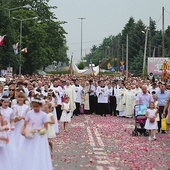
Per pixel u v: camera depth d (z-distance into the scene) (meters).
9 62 100.88
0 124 16.06
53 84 39.22
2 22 99.62
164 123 31.36
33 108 16.56
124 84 50.25
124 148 24.67
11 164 16.12
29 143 16.17
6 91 26.44
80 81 51.12
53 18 138.62
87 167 18.88
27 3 135.50
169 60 84.88
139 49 165.75
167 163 20.27
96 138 28.83
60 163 19.80
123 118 46.03
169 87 35.31
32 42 121.88
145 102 30.83
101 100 48.16
